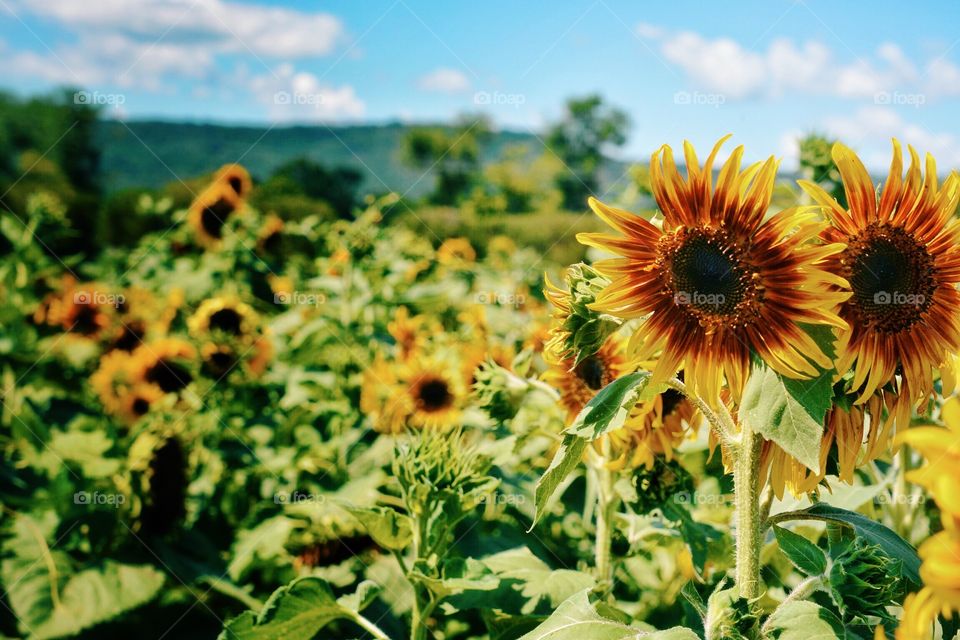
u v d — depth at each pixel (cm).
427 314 616
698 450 284
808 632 159
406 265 643
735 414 189
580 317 187
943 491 94
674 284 170
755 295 165
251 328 530
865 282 167
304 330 529
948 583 95
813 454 155
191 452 407
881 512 288
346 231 586
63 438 357
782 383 162
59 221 688
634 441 254
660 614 290
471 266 815
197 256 823
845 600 164
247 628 224
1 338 581
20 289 627
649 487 254
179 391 497
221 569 347
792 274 164
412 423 408
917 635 101
